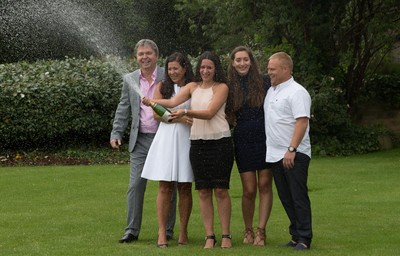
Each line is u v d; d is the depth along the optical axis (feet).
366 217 29.60
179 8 72.38
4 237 26.35
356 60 58.03
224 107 24.40
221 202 24.45
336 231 27.02
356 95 59.47
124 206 32.58
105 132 51.49
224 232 24.49
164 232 24.76
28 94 48.60
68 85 49.37
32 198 34.63
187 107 24.77
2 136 48.98
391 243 25.03
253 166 24.88
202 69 24.31
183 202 25.07
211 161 24.13
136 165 25.79
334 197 34.50
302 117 23.62
